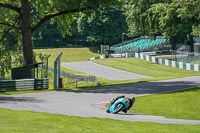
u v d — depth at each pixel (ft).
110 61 629.51
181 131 122.62
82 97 234.99
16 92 263.70
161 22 645.92
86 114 162.81
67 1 323.98
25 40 333.42
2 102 200.95
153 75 490.08
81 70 541.34
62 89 291.79
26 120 132.26
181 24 626.64
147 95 238.48
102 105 198.70
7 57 380.99
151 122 144.46
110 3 323.78
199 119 174.60
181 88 273.13
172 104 206.80
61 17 361.92
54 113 160.86
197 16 364.17
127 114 173.68
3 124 120.88
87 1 314.14
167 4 641.81
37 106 186.60
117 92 261.03
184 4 345.51
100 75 489.26
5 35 373.61
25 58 333.21
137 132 114.93
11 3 357.00
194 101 214.07
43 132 106.42
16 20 365.40
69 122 131.34
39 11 355.97
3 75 381.60
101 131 113.50
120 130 116.88
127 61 623.36
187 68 539.70
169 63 577.43
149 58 624.59
